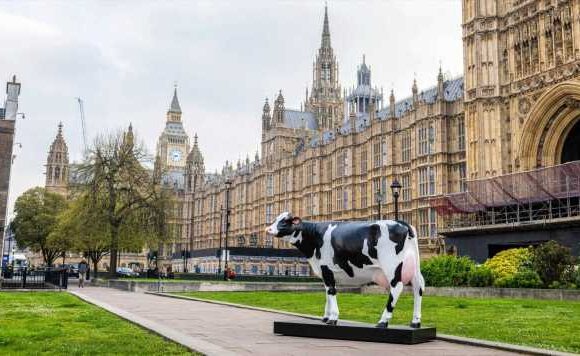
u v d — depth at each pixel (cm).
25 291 4131
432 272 3916
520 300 2955
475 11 5603
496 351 1287
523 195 4797
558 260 3284
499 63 5434
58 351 1255
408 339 1381
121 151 6781
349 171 8475
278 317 2167
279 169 10981
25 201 11238
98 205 6525
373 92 13800
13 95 5688
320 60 14025
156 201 6781
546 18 4966
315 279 6838
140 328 1730
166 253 15438
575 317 2052
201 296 3738
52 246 9394
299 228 1599
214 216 14275
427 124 6588
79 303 2820
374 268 1498
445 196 5619
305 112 13312
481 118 5434
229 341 1444
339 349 1299
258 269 8825
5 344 1354
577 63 4591
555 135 4978
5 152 5150
